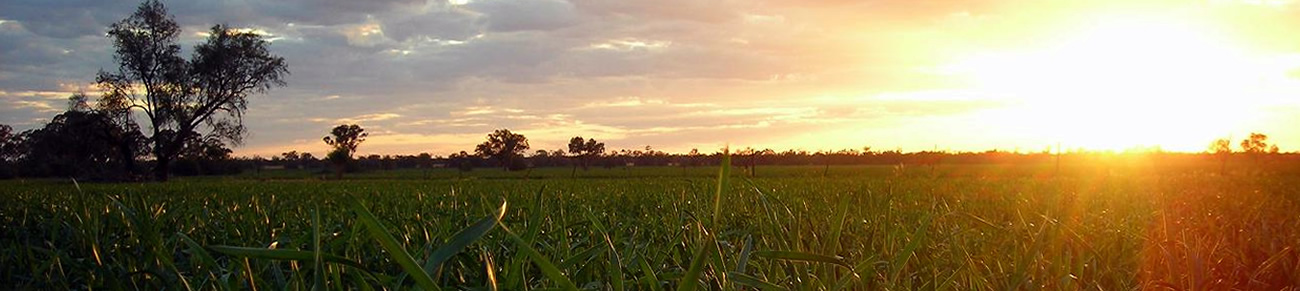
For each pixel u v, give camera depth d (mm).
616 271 2609
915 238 3654
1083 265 4469
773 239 5441
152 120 55312
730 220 7246
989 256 5051
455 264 4203
